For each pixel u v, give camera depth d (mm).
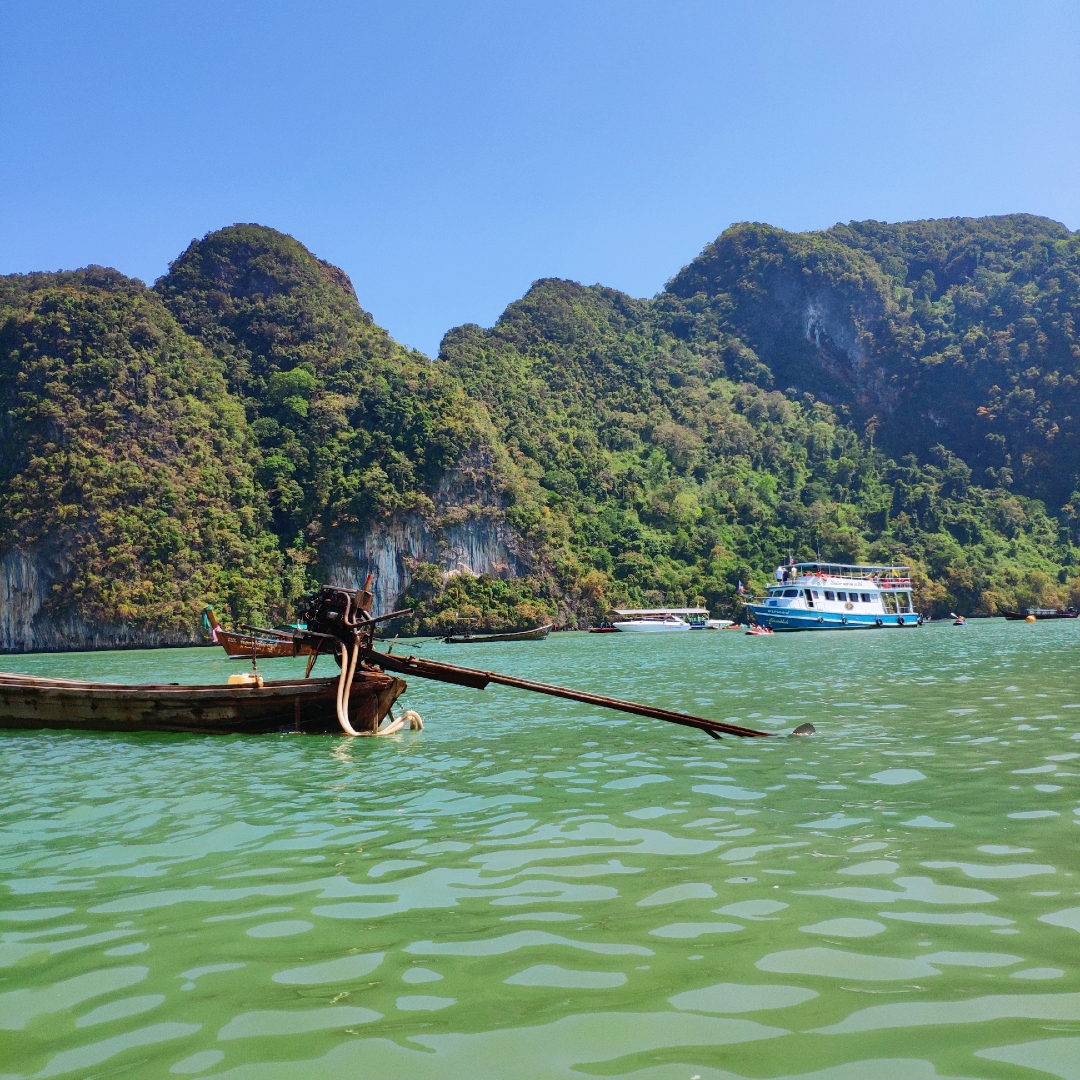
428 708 22969
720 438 194000
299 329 165500
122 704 18703
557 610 135875
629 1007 5234
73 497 123938
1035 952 5859
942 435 199375
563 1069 4547
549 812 10414
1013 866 7746
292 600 125750
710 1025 4984
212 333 163750
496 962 5949
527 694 26812
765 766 12992
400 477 137000
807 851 8398
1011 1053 4590
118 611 116812
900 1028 4887
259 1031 5070
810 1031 4883
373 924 6762
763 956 5922
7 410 130875
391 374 154500
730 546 160500
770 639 71812
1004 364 196000
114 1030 5148
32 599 120000
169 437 134625
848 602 98062
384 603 131500
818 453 193750
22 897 7750
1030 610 135125
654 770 12961
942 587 146875
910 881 7402
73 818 11039
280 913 7086
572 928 6539
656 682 29844
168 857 9008
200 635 118812
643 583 145125
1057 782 11242
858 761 13148
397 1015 5215
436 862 8430
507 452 156000
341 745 16703
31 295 142375
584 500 161625
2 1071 4715
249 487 137750
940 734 15539
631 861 8234
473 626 127562
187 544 126125
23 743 17734
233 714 18344
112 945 6508
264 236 177750
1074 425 180250
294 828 10102
